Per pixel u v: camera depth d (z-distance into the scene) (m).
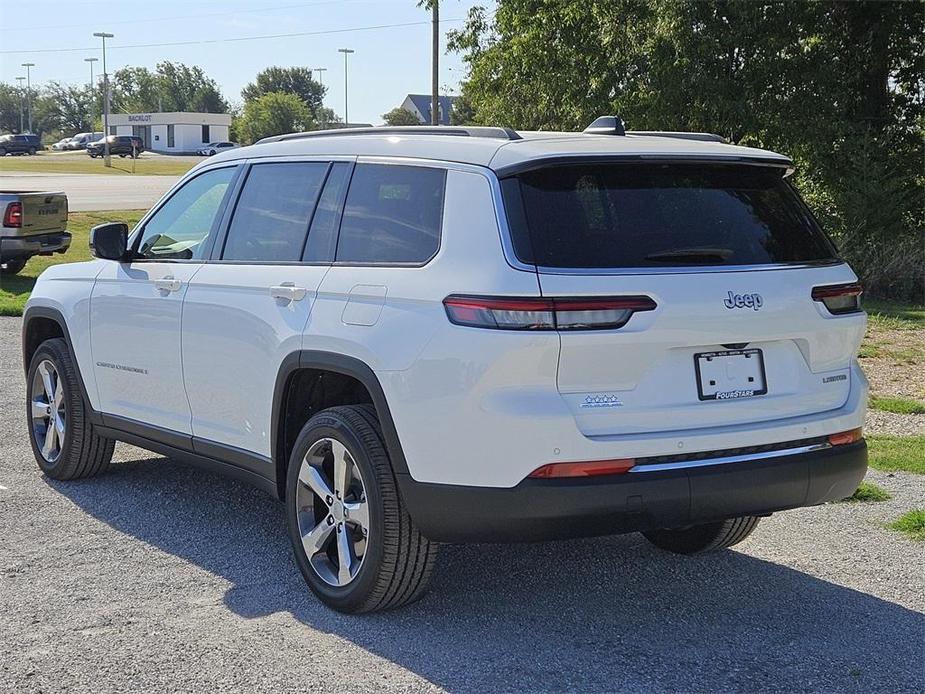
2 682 3.83
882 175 19.95
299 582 4.89
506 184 4.11
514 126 23.33
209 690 3.79
